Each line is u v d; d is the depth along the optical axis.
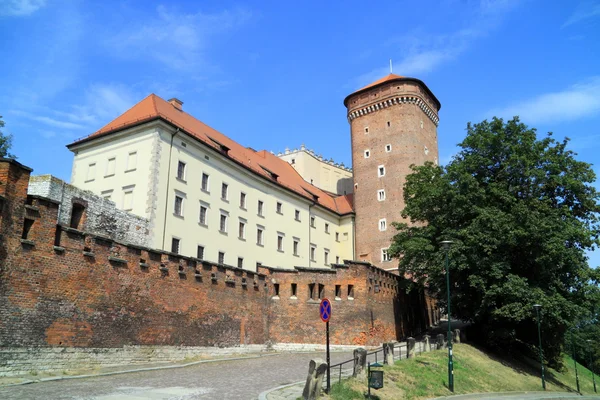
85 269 23.41
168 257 28.95
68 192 33.00
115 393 16.64
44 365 20.75
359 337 38.62
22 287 20.20
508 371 35.69
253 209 55.59
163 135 44.00
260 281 38.19
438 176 45.25
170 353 28.08
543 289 37.06
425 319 54.94
